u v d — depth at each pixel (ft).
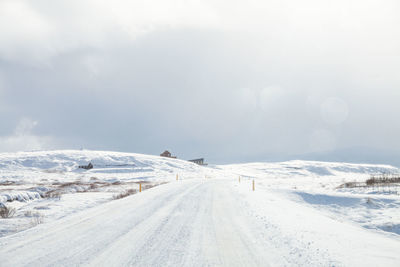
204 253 18.61
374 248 20.10
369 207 54.03
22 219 34.55
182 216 32.78
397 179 98.63
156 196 54.65
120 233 24.13
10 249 19.29
